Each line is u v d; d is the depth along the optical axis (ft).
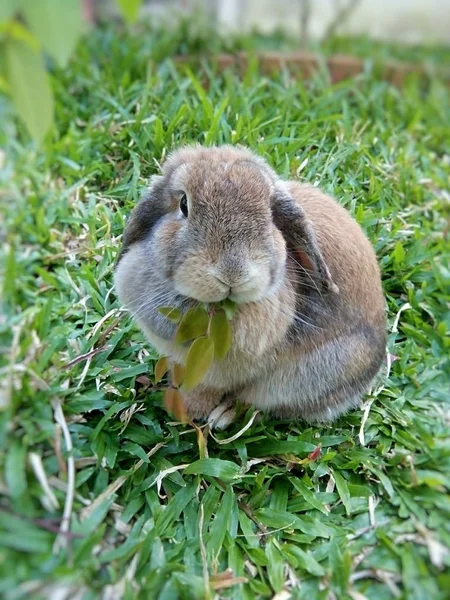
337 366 1.41
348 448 1.41
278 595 1.10
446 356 1.63
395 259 1.79
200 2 3.94
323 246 1.37
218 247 1.04
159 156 1.85
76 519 1.10
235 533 1.22
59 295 1.62
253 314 1.19
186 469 1.27
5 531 0.99
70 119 2.15
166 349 1.31
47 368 1.35
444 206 2.10
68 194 1.86
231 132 1.87
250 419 1.40
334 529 1.22
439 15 4.32
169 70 2.39
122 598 1.02
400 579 1.12
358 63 2.88
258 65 2.62
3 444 1.09
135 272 1.24
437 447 1.35
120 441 1.32
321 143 2.02
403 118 2.58
